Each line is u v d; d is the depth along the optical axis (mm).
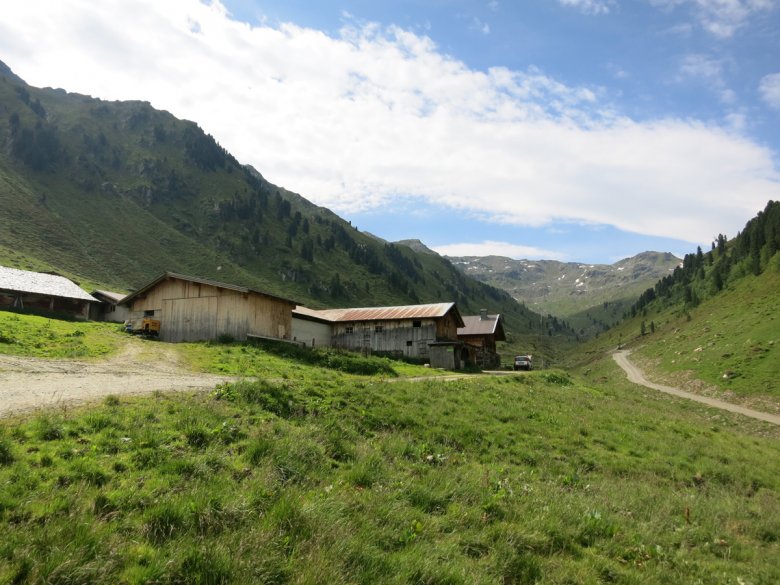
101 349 29812
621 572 9117
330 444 13117
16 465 8586
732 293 144375
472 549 9047
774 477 21109
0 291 56750
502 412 23281
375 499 10078
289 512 8359
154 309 46969
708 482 18828
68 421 11156
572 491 14438
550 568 8828
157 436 11039
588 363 173750
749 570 10398
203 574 6559
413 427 18344
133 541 7062
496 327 76188
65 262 157625
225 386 16797
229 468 10336
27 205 186000
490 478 13633
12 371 18797
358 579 7156
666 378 91125
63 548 6414
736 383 69438
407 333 57438
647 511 13477
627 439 23062
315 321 57438
